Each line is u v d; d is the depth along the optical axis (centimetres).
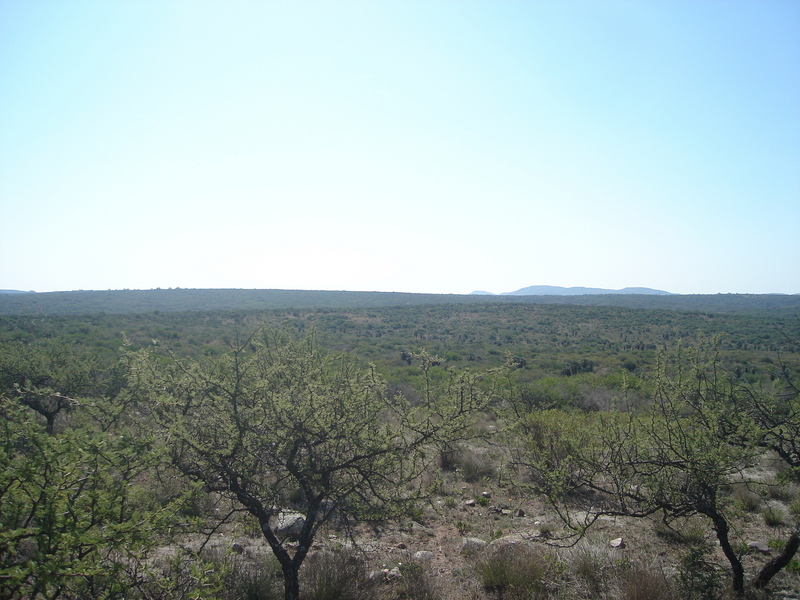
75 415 426
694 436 493
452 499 855
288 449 498
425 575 575
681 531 685
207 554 559
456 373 532
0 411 343
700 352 562
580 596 528
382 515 511
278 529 682
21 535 272
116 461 319
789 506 780
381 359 2900
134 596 378
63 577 270
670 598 482
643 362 3098
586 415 978
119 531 293
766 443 473
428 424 501
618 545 655
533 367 3173
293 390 506
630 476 520
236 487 478
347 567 571
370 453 477
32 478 281
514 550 621
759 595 494
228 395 479
